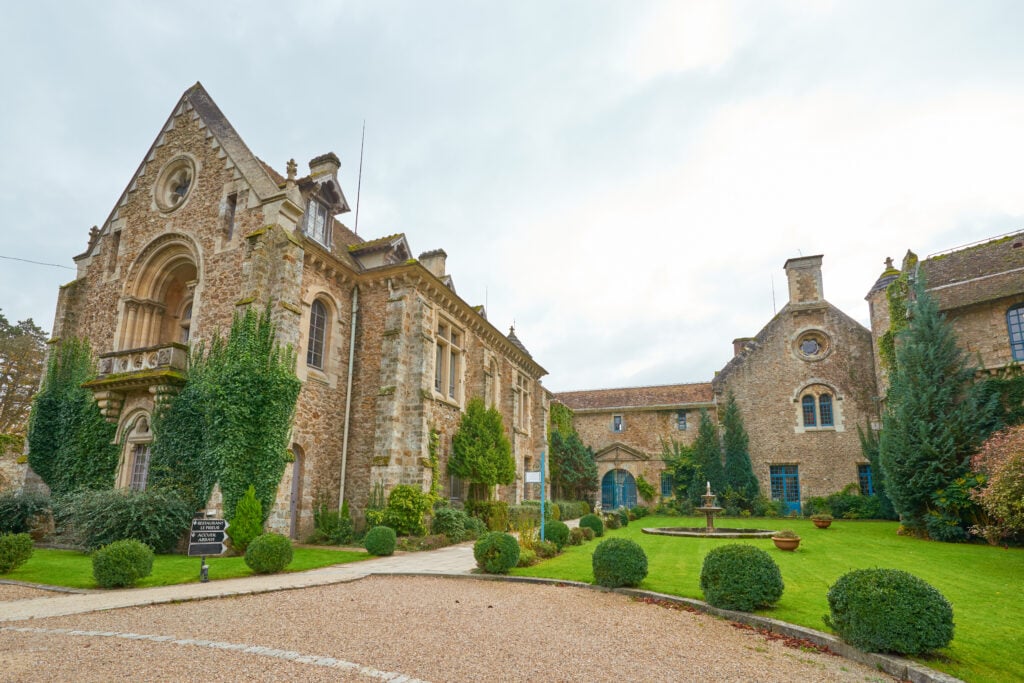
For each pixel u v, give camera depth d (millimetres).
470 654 5949
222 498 13445
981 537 16688
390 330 17641
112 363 16359
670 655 6082
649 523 25047
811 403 29547
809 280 30859
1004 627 7312
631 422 34594
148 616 7445
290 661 5547
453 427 20328
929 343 19219
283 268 15195
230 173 17016
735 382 30953
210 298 16000
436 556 13828
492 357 24984
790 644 6629
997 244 22094
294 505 15656
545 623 7344
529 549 12664
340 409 17484
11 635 6418
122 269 18359
